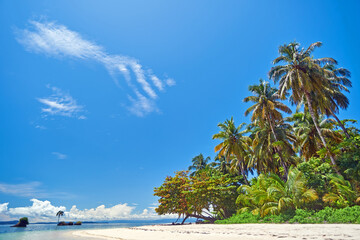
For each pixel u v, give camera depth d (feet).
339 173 76.74
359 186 73.20
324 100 90.53
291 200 70.44
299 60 91.50
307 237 35.81
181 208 127.65
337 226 47.42
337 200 67.67
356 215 52.85
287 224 61.72
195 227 84.38
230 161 155.84
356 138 79.20
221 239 41.29
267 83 111.14
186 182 134.82
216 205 123.65
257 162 118.62
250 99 111.96
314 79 90.22
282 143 96.63
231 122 127.13
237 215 95.04
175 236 54.08
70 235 93.15
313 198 66.69
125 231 95.40
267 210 75.72
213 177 131.85
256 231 50.85
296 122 116.06
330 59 87.81
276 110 108.06
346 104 102.01
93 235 85.81
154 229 91.66
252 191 83.76
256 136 112.88
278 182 77.71
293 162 116.57
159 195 132.05
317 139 102.99
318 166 81.20
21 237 84.99
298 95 89.81
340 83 111.75
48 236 89.66
